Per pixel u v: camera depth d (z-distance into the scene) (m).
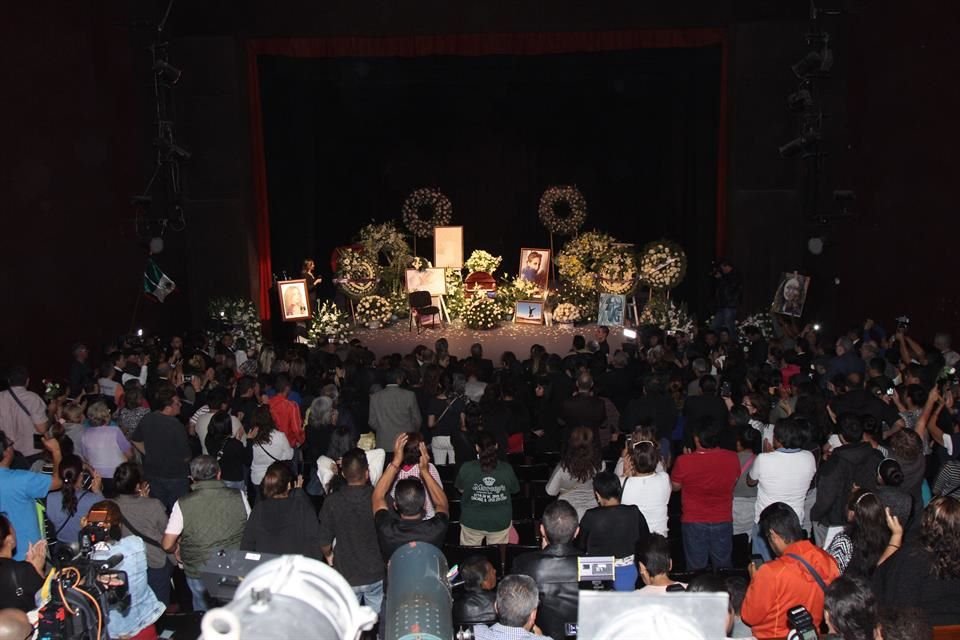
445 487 8.76
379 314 20.78
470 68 21.59
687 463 7.16
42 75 13.18
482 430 7.33
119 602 4.05
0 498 6.55
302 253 22.52
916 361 11.30
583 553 5.21
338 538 6.08
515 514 8.53
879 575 5.22
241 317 17.95
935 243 14.36
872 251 16.53
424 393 10.73
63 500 6.45
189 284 18.95
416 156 24.92
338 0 18.16
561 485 7.18
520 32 18.19
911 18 15.14
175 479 8.37
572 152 24.94
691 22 18.09
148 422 8.35
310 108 22.45
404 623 2.98
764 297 18.72
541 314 20.83
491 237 25.44
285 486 6.12
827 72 16.02
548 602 5.13
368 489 6.13
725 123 18.86
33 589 5.34
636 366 12.94
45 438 7.89
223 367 10.83
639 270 20.27
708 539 7.20
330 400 8.95
